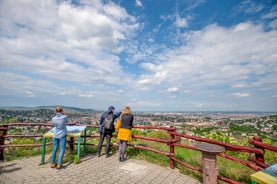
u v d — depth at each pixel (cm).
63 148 491
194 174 443
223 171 487
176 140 490
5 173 450
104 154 626
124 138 535
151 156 585
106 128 578
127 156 597
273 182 195
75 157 538
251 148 299
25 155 630
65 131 498
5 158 588
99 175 432
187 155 638
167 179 415
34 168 486
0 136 573
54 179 408
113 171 460
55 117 491
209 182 318
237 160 318
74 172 452
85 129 621
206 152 323
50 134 518
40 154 645
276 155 595
